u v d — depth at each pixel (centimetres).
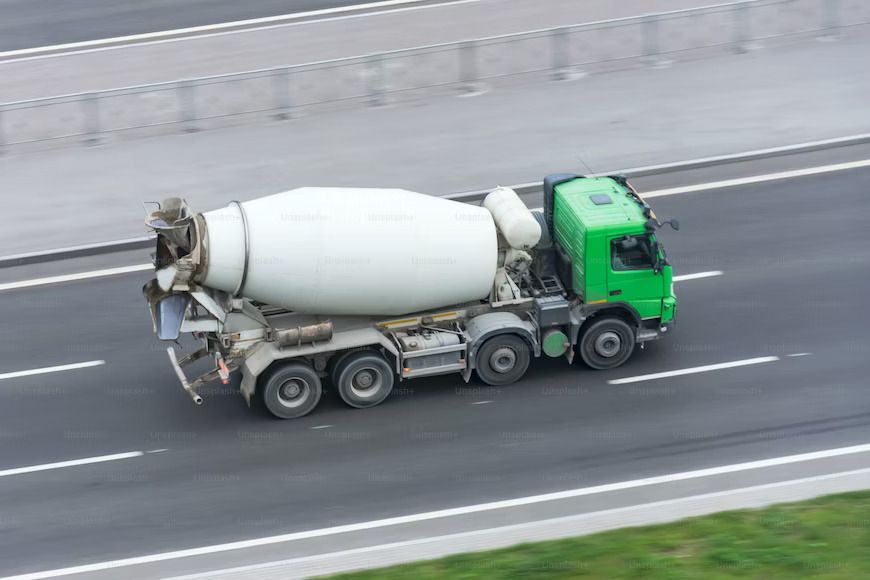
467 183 5200
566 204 3931
